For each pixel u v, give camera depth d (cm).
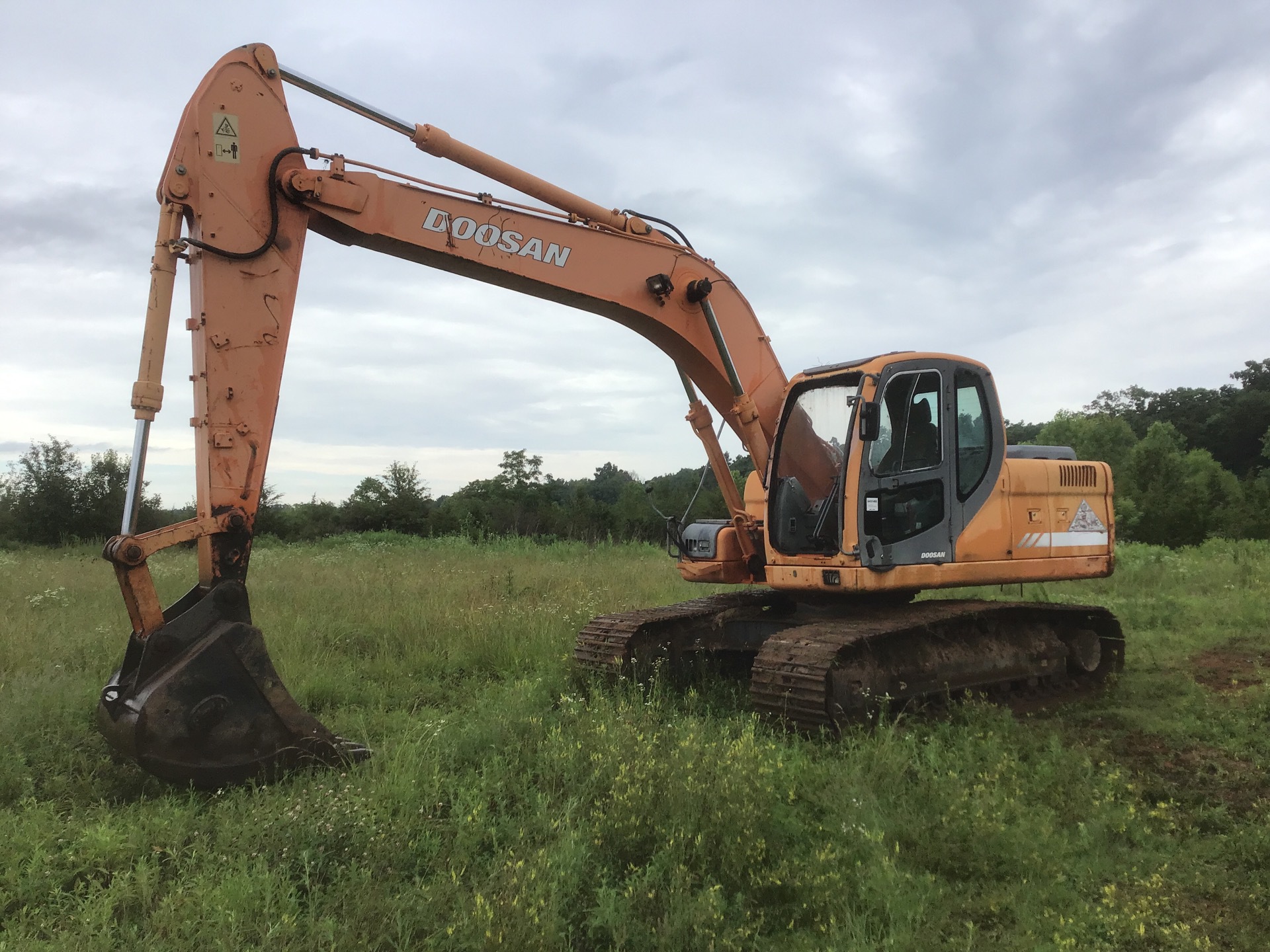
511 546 2102
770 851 379
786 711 553
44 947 293
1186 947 317
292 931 303
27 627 793
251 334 483
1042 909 345
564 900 325
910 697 624
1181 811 461
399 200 537
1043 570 720
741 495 787
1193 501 2744
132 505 449
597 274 619
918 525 639
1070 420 6419
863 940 313
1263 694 668
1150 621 1058
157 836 383
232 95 486
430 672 742
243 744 447
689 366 692
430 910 321
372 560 1658
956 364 673
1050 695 734
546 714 564
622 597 1110
